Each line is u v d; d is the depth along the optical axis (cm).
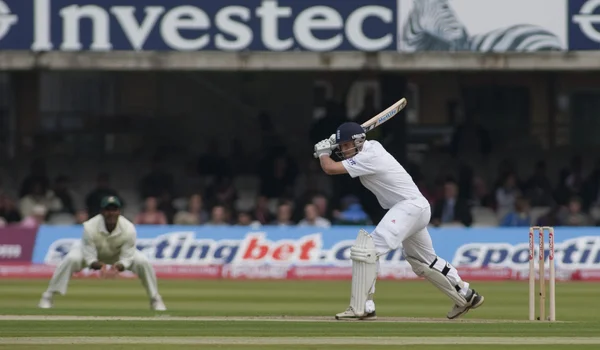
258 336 2464
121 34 6375
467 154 7169
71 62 6581
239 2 6378
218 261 5562
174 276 5550
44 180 6650
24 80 7381
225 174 7050
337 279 5531
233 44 6394
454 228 5616
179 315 3052
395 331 2584
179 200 6844
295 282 5331
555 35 6375
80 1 6359
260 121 7312
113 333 2498
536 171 6831
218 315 3066
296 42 6384
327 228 5609
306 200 6325
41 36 6353
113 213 3562
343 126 2869
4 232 5619
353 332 2555
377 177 2856
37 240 5622
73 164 7244
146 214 6003
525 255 5581
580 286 5159
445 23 6356
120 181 7256
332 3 6372
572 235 5566
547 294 4638
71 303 4131
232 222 6406
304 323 2742
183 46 6388
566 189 6719
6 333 2491
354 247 2839
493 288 5025
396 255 5500
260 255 5578
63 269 3606
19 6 6341
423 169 7156
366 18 6366
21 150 7288
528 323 2830
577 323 2833
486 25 6362
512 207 6650
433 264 2955
